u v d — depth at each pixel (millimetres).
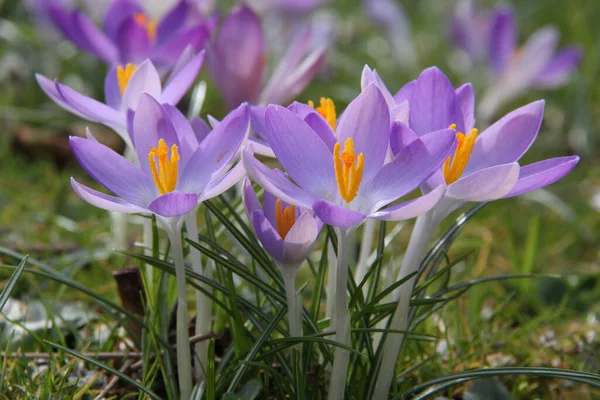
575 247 783
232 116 446
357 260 673
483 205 492
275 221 461
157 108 452
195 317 522
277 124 435
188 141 458
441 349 561
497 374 470
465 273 613
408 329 488
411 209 421
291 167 435
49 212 726
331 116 474
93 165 446
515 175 428
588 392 546
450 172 446
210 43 628
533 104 454
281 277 481
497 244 748
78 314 572
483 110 926
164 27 601
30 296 600
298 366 463
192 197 427
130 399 514
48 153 878
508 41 886
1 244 642
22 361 514
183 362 464
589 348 572
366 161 441
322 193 438
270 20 980
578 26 1236
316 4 975
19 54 1022
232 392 471
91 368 525
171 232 451
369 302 476
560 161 448
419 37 1310
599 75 1166
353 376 479
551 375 467
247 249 476
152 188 453
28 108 991
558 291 637
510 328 604
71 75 1038
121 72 502
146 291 499
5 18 1155
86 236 671
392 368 465
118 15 626
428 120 456
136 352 530
